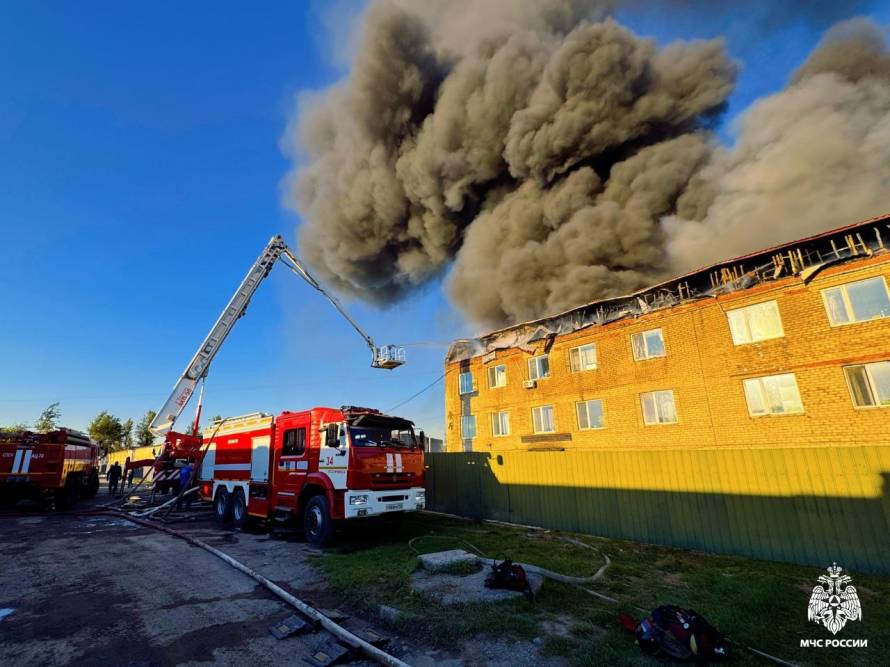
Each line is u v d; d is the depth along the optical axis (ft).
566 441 61.11
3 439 41.78
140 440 146.72
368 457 27.37
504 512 37.37
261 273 65.87
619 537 29.60
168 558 23.45
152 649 12.51
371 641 12.76
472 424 77.51
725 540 25.02
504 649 12.21
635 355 55.62
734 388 46.03
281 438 32.76
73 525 35.04
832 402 39.73
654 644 11.89
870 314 38.75
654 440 51.85
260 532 32.42
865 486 21.38
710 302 49.03
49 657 11.94
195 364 56.90
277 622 14.69
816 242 42.68
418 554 23.08
